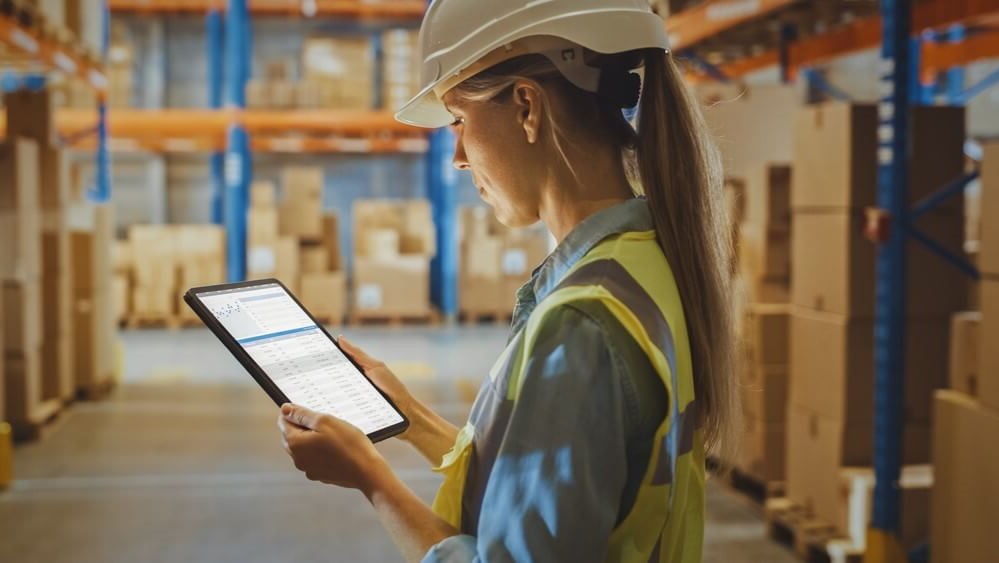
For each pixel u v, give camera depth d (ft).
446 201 38.81
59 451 18.13
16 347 18.48
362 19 44.01
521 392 3.11
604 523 2.99
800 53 18.28
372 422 3.77
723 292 3.61
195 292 3.70
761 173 14.49
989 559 9.14
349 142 42.91
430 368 27.58
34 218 18.79
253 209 34.88
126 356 29.50
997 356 9.05
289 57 44.24
